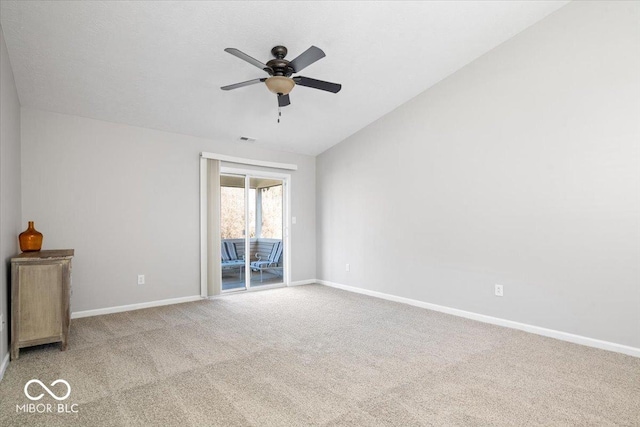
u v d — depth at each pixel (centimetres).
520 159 350
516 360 274
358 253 530
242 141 521
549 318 330
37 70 315
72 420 190
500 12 320
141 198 436
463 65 397
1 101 260
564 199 321
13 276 273
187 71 343
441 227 420
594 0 304
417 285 447
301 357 279
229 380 238
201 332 340
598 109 301
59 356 278
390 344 309
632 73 284
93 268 401
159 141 452
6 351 267
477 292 385
